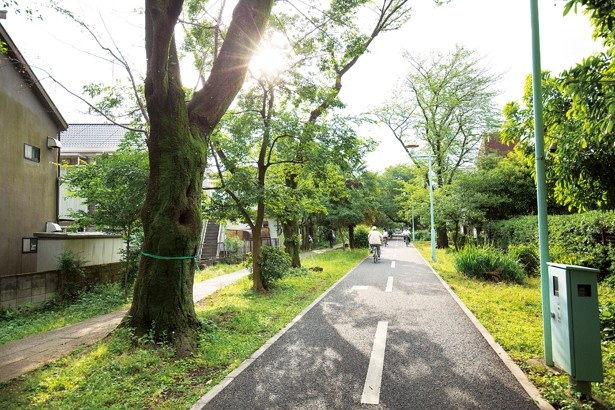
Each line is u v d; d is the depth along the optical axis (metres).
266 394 4.24
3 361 5.66
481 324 7.00
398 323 7.23
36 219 15.30
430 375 4.70
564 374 4.62
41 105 15.65
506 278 12.30
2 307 10.34
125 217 10.85
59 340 6.90
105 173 10.37
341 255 24.36
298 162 11.66
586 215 10.92
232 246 23.75
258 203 11.28
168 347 5.64
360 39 11.13
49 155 16.19
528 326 6.86
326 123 11.45
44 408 3.89
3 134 13.56
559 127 5.62
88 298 11.88
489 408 3.84
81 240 13.96
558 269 4.41
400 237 68.44
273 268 11.11
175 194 6.14
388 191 52.72
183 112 6.32
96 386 4.38
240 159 11.04
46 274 11.82
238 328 7.02
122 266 13.52
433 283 12.21
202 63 9.59
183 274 6.27
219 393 4.28
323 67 11.57
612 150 5.27
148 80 6.02
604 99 3.82
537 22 5.21
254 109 11.26
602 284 9.88
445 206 21.52
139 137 10.81
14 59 12.09
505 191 20.48
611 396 4.10
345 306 8.95
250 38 7.15
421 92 29.48
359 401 4.03
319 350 5.75
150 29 6.03
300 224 29.72
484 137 28.62
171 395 4.28
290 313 8.33
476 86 27.56
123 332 5.91
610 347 5.68
